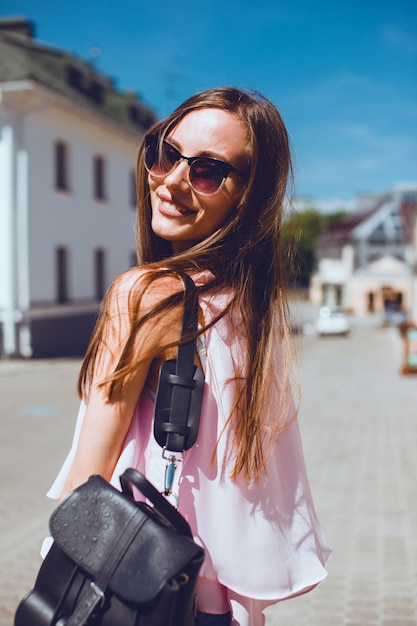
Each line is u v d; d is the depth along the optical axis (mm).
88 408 1165
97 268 27406
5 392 15414
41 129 22438
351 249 68438
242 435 1216
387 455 8789
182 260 1270
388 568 4594
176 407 1170
